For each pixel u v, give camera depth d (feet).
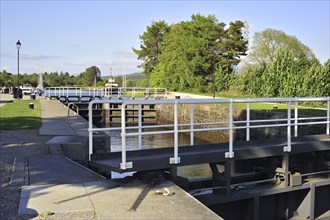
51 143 37.17
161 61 215.92
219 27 193.57
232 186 29.68
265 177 33.04
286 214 32.09
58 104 106.52
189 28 199.11
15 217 18.19
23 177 25.63
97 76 384.06
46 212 18.49
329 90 108.99
